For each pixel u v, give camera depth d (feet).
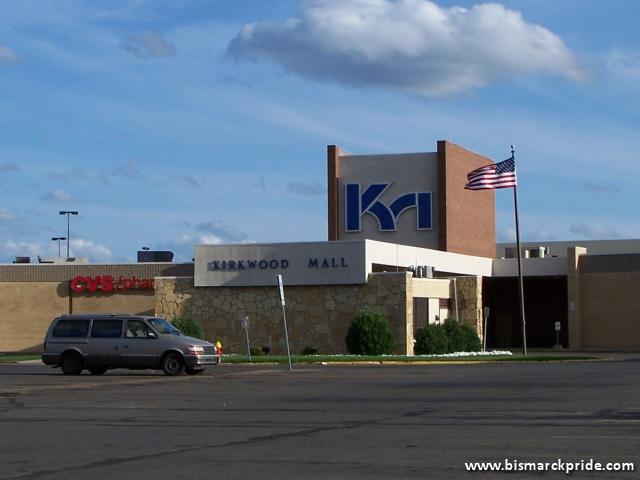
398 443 40.16
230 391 69.05
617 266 174.60
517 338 198.80
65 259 191.83
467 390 67.87
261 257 140.77
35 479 32.60
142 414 53.06
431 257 159.33
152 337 90.22
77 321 92.27
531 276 183.32
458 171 183.32
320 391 68.44
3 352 164.14
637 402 57.00
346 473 33.01
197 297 143.43
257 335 140.15
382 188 181.57
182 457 37.11
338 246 136.87
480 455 36.58
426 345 134.41
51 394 67.15
